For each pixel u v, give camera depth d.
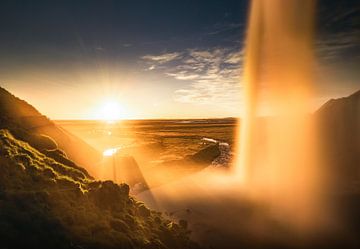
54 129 37.62
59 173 25.39
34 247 15.59
